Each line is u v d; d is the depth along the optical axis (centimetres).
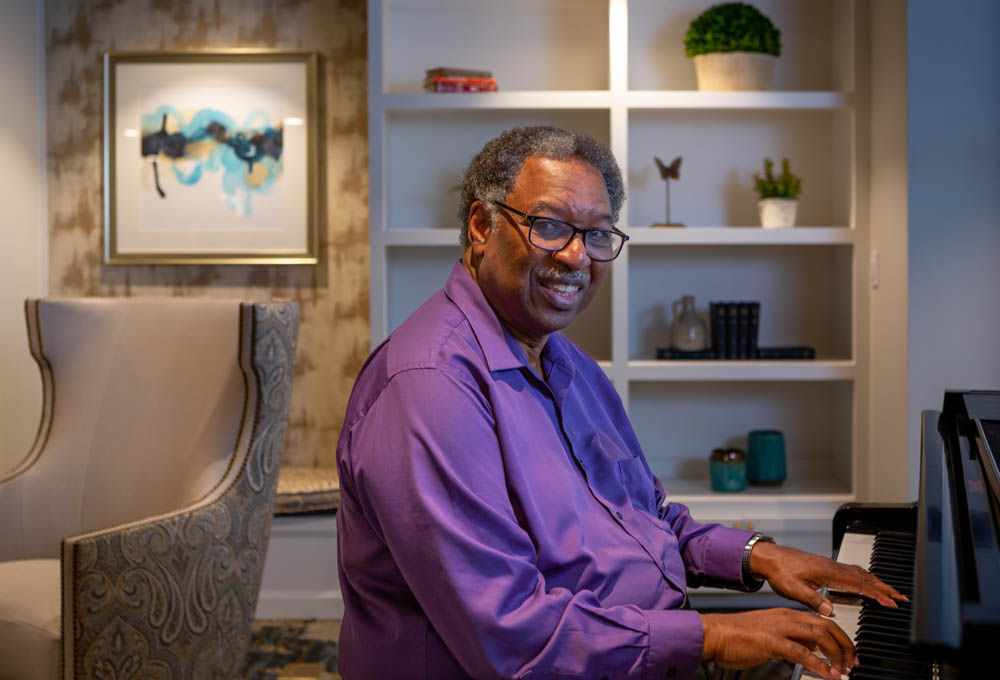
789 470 350
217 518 207
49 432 237
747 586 140
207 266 353
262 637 291
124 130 350
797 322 348
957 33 275
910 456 278
